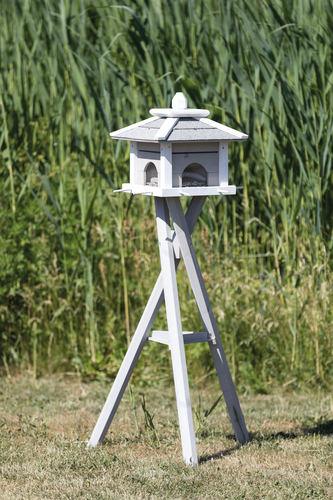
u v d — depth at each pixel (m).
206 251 7.87
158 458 5.09
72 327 7.87
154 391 7.41
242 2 7.70
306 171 7.64
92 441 5.36
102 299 8.09
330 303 7.61
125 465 4.93
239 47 7.66
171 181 4.72
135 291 8.08
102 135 7.84
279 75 7.29
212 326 5.17
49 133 8.20
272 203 8.03
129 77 7.80
